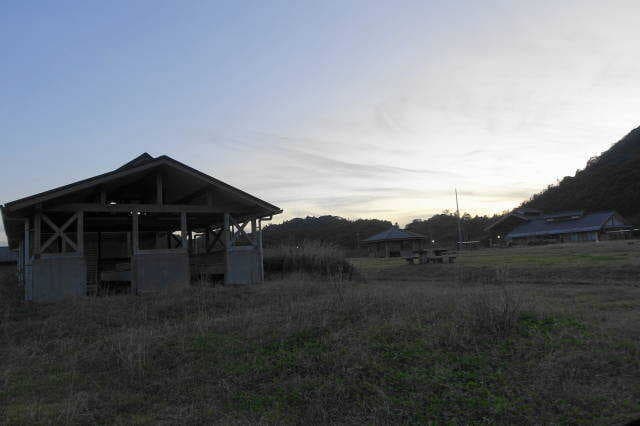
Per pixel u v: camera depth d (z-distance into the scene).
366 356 6.22
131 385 6.37
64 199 14.56
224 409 5.36
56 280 13.43
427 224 102.00
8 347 8.55
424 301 9.07
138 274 14.52
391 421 4.76
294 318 8.48
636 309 9.30
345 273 19.77
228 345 7.43
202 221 19.88
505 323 6.96
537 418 4.55
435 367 5.78
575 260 21.73
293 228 83.94
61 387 6.32
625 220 61.53
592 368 5.59
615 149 89.50
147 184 16.50
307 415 5.03
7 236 19.89
